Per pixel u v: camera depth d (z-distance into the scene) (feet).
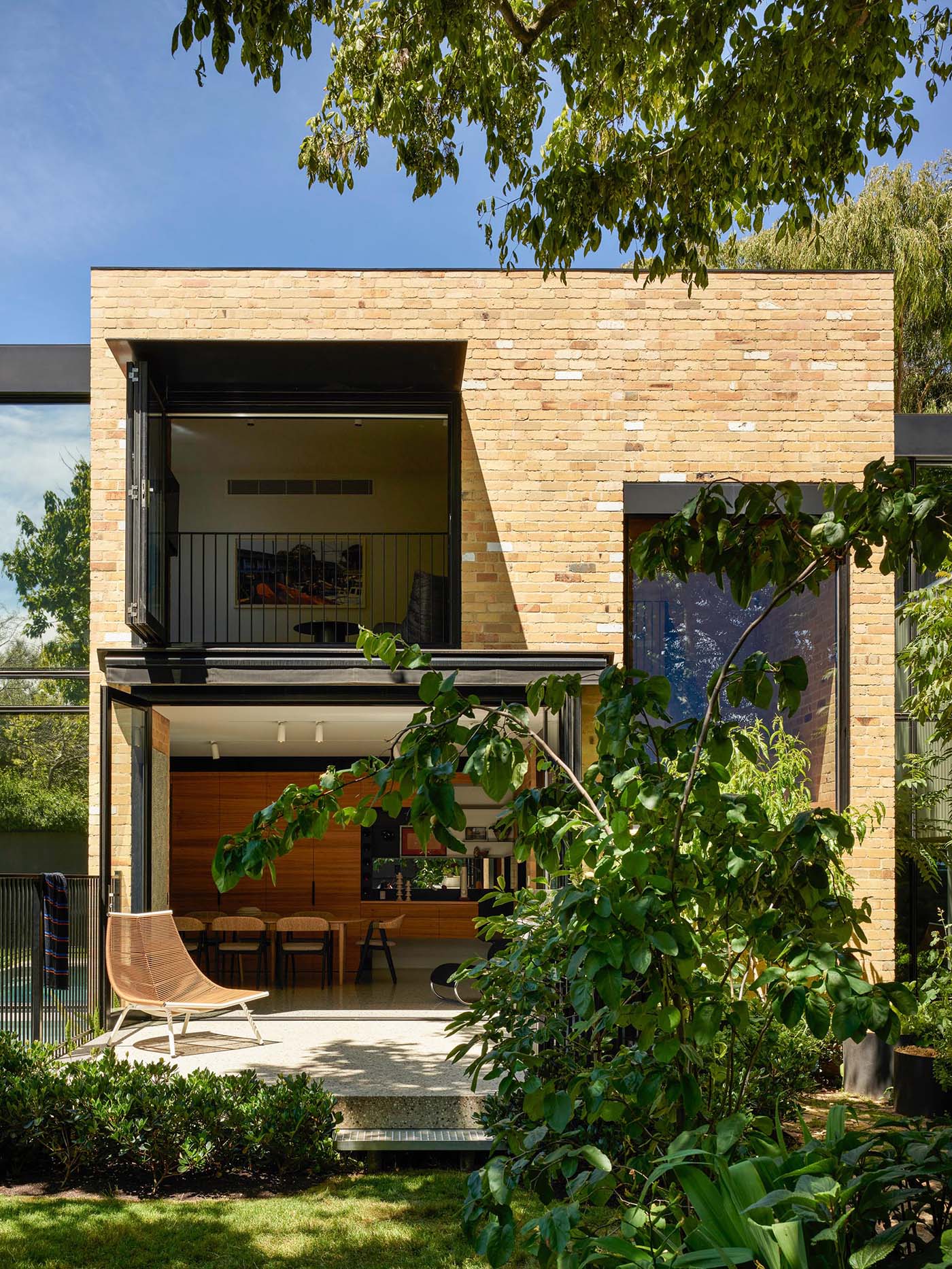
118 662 26.09
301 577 39.58
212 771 45.75
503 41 19.08
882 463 8.95
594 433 29.07
